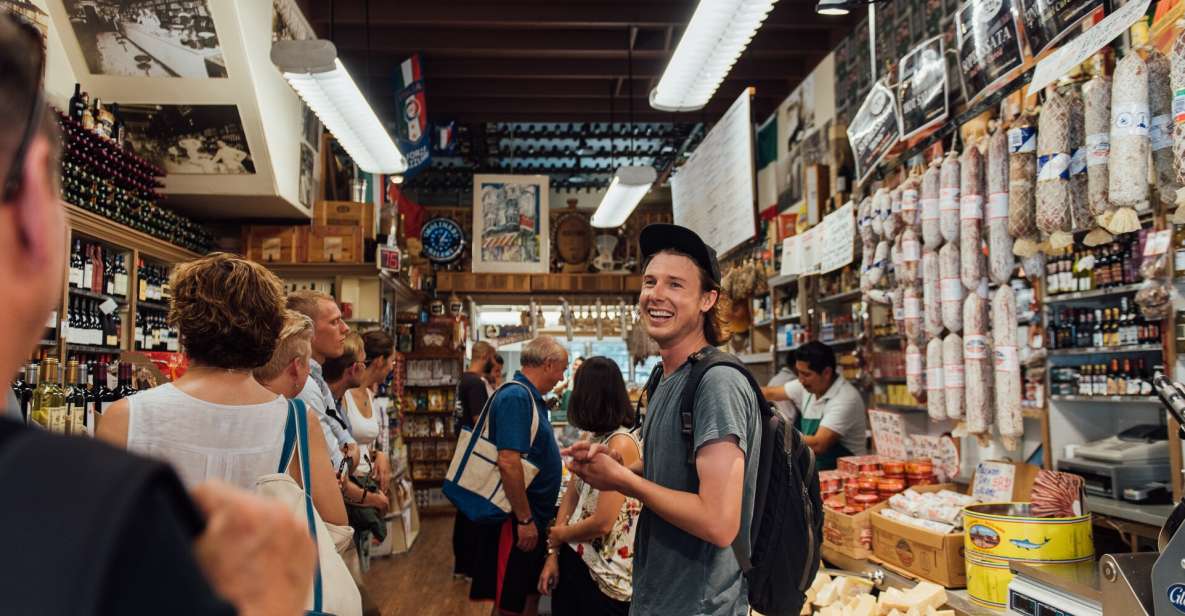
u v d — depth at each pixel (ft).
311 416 5.92
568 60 28.09
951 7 15.93
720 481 5.51
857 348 19.10
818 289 21.35
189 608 1.18
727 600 5.86
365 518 10.25
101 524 1.13
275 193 19.49
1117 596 6.45
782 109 26.07
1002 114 12.16
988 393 10.97
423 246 37.37
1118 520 10.46
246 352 5.50
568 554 10.34
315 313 10.07
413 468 32.55
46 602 1.08
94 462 1.22
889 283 14.70
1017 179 10.04
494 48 25.82
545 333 39.63
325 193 25.16
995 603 8.65
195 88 17.39
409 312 33.19
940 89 13.17
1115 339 11.28
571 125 35.50
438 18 23.71
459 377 32.60
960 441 14.15
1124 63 8.27
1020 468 10.28
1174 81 7.60
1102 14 9.85
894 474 12.10
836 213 18.03
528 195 35.50
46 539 1.12
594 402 10.62
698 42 15.07
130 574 1.13
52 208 1.49
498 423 12.73
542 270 35.06
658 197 41.22
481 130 34.81
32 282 1.44
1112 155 8.30
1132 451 11.04
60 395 10.70
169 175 18.88
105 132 15.07
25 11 13.66
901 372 17.13
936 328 11.99
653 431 6.40
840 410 15.37
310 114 22.25
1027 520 8.52
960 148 14.06
